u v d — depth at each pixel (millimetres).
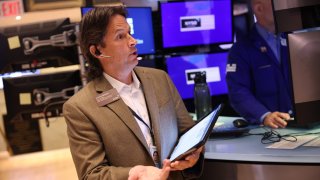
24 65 2828
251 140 1961
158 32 3182
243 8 3434
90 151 1551
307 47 1810
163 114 1688
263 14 2227
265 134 1999
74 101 1625
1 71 2840
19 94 2842
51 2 4078
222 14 3215
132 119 1600
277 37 2324
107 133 1571
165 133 1662
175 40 3162
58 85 2830
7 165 4617
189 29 3168
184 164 1388
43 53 2801
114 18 1591
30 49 2785
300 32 1821
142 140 1586
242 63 2436
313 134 1948
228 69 2453
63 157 4762
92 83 1680
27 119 2898
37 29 2787
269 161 1628
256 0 2271
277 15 1904
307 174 1571
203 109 2289
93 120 1578
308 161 1562
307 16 1924
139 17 2963
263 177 1651
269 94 2436
